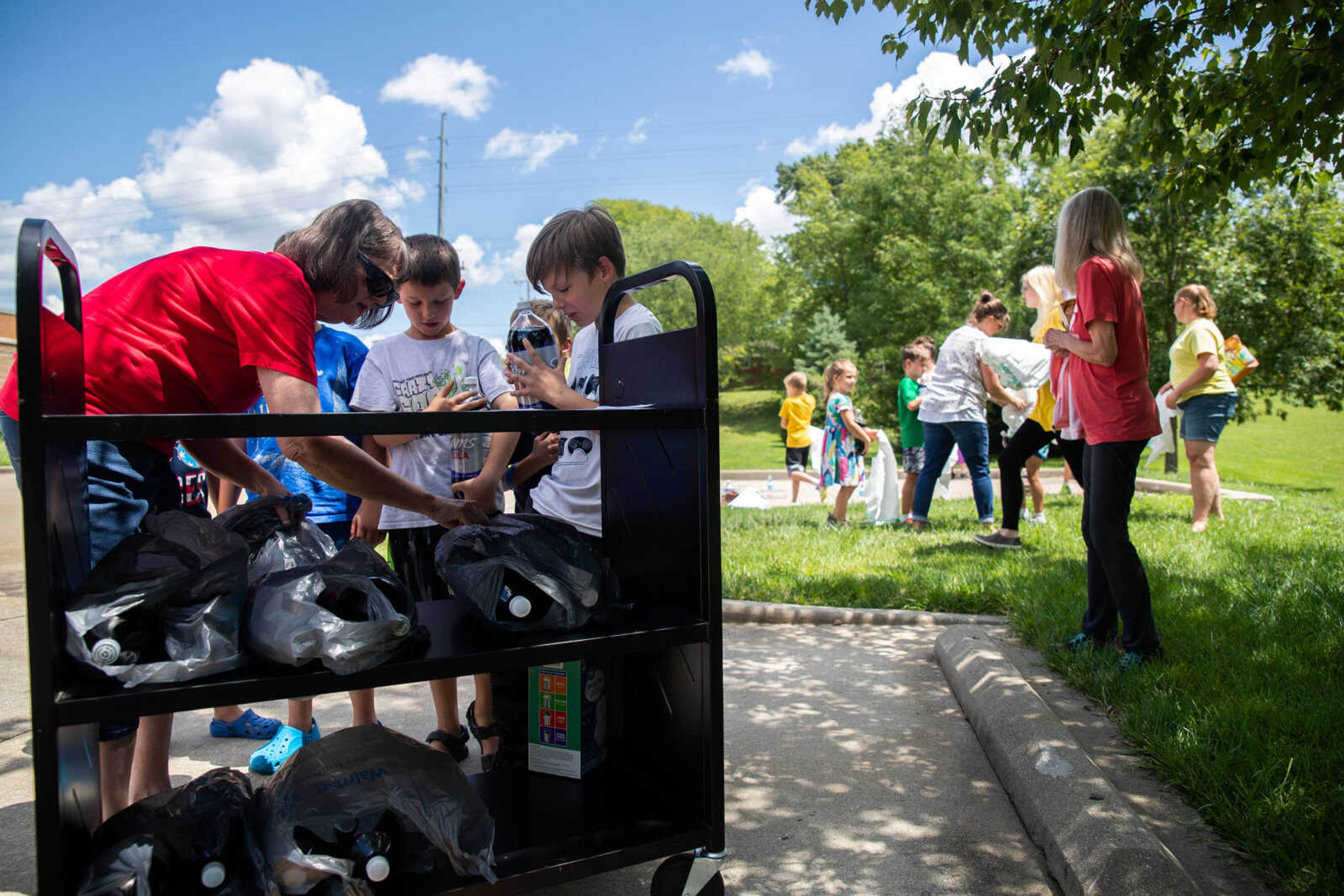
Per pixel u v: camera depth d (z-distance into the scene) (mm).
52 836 1387
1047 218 24969
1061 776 2250
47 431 1361
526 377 2266
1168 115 3465
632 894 2049
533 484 3148
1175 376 6297
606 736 2314
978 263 30734
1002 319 6281
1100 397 3197
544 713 2217
